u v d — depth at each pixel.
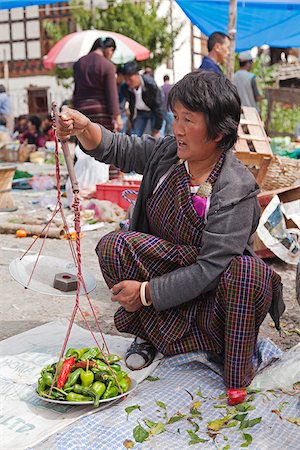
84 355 2.64
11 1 7.84
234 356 2.61
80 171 7.12
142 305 2.80
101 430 2.34
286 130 13.01
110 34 13.53
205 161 2.71
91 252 5.24
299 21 10.04
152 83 8.38
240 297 2.55
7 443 2.27
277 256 4.71
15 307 3.89
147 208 2.90
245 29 10.23
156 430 2.35
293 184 4.93
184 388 2.66
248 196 2.65
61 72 18.84
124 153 3.01
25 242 5.66
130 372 2.82
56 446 2.23
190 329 2.84
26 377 2.76
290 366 2.76
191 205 2.70
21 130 16.55
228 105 2.58
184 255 2.72
